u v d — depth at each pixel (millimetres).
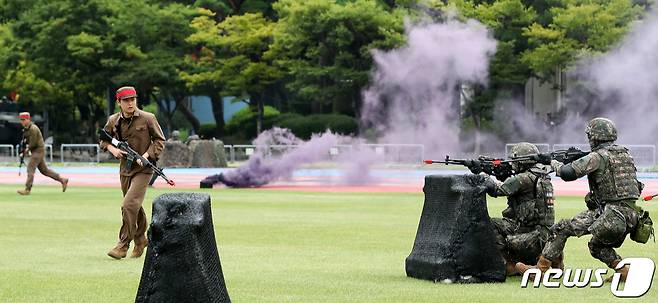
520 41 112000
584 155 22797
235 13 134750
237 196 54875
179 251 16922
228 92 126375
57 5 128625
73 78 132875
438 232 22656
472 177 22453
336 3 116250
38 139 56688
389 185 66688
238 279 23422
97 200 52094
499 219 23656
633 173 22125
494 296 20688
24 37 132875
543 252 22531
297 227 36438
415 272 23250
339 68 114000
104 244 31328
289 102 144625
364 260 27031
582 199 51656
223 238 32656
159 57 126125
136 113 28609
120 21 125500
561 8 108500
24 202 50500
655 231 33938
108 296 21266
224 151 104250
